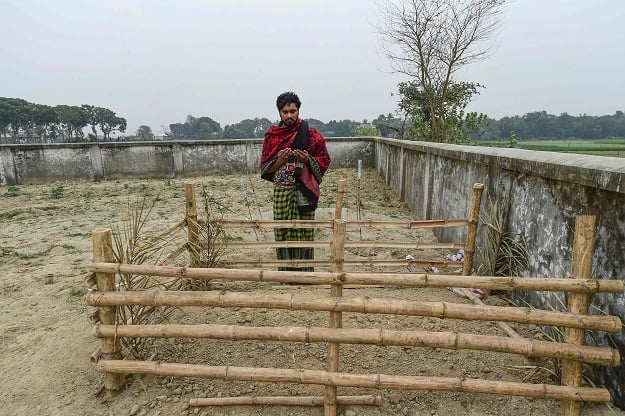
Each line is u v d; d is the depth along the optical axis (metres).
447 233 5.13
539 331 2.92
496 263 3.49
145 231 6.16
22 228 6.42
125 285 2.71
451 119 11.77
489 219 3.67
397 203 8.05
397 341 2.23
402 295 3.62
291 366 2.68
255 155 12.35
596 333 2.34
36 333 3.26
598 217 2.36
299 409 2.38
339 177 11.19
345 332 2.26
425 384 2.23
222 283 3.96
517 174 3.32
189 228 3.84
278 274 2.31
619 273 2.19
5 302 3.86
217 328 2.36
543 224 2.93
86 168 11.23
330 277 2.27
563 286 2.08
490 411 2.32
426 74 11.46
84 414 2.42
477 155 4.06
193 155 11.96
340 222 2.25
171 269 2.37
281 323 3.12
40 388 2.63
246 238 5.74
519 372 2.56
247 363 2.72
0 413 2.45
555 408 2.29
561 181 2.72
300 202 3.94
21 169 10.70
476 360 2.68
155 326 2.42
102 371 2.46
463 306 2.20
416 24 11.07
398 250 5.13
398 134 14.53
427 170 6.16
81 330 3.23
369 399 2.36
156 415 2.36
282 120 3.86
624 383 2.13
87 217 7.13
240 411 2.38
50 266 4.76
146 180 11.45
